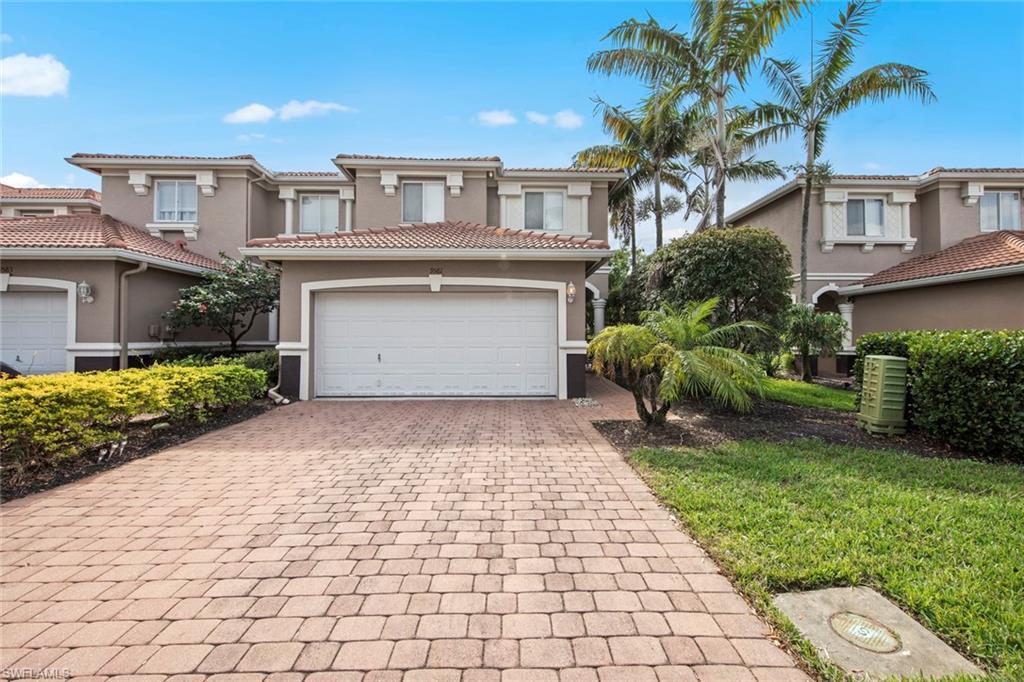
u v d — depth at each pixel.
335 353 11.30
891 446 6.93
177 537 3.97
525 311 11.43
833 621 2.83
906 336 7.73
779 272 11.41
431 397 11.30
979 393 6.32
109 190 16.62
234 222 16.72
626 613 2.92
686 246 11.77
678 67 14.93
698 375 6.58
